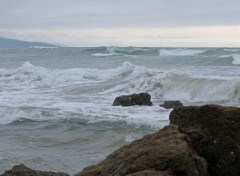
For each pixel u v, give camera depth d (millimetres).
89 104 12641
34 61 37750
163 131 4234
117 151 4125
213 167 4043
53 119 10508
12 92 16812
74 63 33281
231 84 14125
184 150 3486
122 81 19000
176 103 11797
